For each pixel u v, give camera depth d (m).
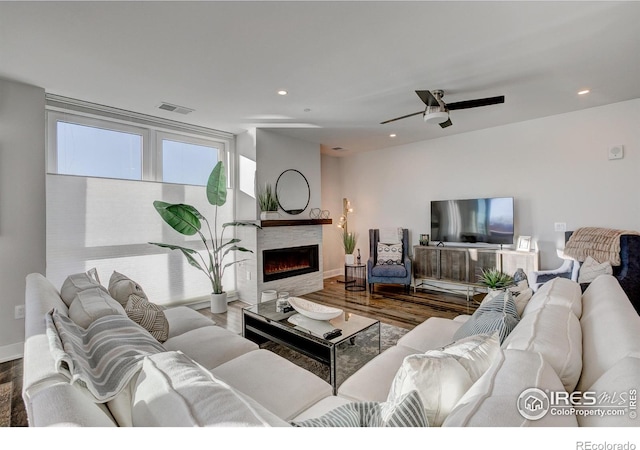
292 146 4.85
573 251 3.37
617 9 1.85
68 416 0.65
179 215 3.54
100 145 3.44
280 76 2.72
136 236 3.65
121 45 2.19
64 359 0.85
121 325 1.33
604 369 0.87
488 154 4.45
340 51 2.31
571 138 3.78
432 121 3.01
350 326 2.35
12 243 2.73
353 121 4.03
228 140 4.59
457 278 4.48
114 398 0.89
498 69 2.63
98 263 3.36
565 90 3.10
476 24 2.00
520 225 4.18
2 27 1.96
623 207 3.47
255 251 4.33
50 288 1.87
